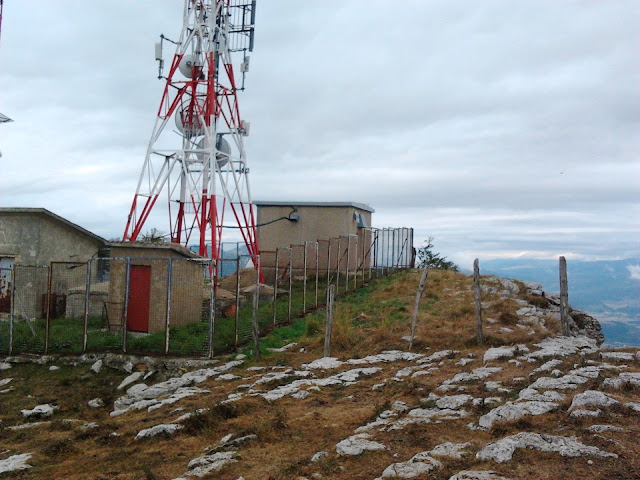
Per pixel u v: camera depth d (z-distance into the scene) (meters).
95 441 9.11
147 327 18.00
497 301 19.70
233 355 14.96
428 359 12.38
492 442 6.52
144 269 18.19
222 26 27.70
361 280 27.20
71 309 21.12
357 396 10.01
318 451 7.25
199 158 27.39
